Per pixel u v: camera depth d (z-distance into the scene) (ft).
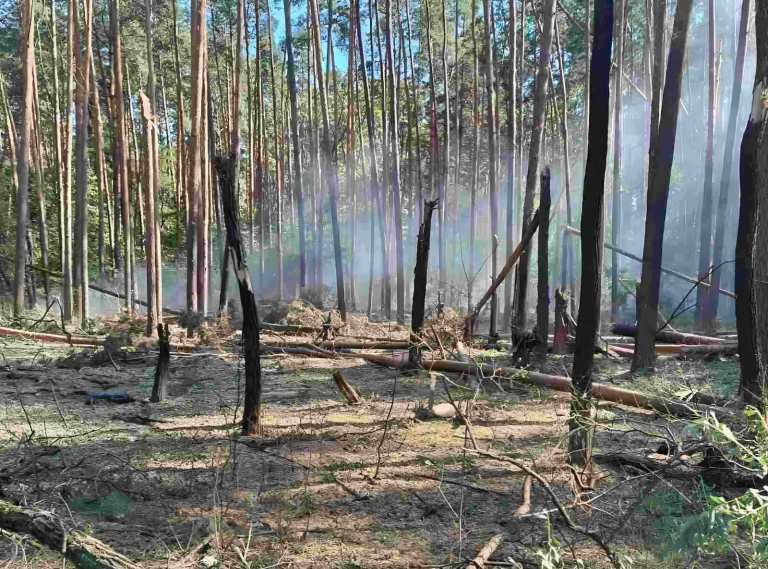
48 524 9.10
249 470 18.17
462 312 70.44
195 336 51.19
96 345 46.73
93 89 72.90
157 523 14.35
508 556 12.43
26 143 55.11
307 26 95.20
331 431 22.53
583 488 14.73
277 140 112.68
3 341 46.75
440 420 24.20
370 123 73.97
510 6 55.52
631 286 64.08
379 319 74.33
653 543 12.76
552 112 89.61
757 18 21.15
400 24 88.69
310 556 12.76
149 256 49.88
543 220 32.30
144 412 25.79
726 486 14.73
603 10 16.76
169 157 99.04
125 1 81.51
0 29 86.63
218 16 104.22
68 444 21.04
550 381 29.04
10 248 68.23
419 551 12.95
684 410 22.13
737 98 45.68
